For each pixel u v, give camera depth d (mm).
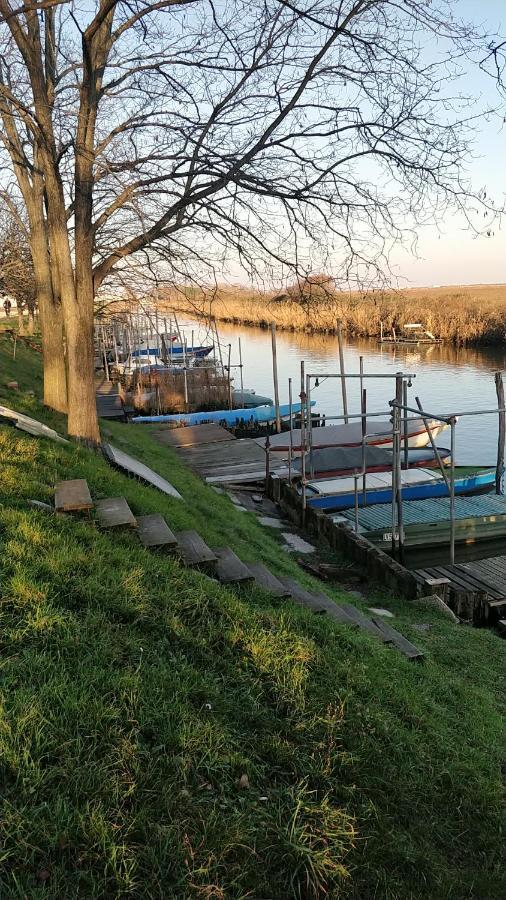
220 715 4105
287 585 7641
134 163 9172
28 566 4977
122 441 15977
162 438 21578
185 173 9406
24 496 6617
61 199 10312
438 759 4656
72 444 9969
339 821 3578
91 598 4824
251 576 6578
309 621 5965
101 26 9258
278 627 5449
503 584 11062
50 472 7879
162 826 3137
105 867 2852
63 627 4340
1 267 16516
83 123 9336
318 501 15523
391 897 3344
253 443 20781
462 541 14406
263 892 3082
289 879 3182
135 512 7840
